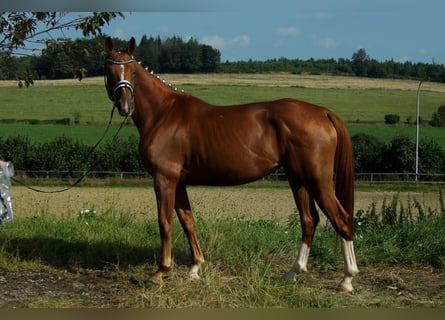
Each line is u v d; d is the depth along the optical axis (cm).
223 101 6166
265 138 675
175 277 700
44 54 845
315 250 817
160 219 696
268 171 685
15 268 766
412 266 793
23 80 869
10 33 812
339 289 671
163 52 7856
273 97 6669
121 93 709
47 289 688
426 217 972
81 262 790
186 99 723
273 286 651
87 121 5366
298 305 614
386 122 5828
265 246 854
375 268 788
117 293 670
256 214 1709
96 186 3027
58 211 1606
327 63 10219
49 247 846
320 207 668
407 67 9531
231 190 2767
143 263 786
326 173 661
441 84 8638
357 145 3800
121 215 1146
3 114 5562
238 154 678
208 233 896
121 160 3400
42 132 4838
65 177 3341
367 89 7838
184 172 703
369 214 1005
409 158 3628
